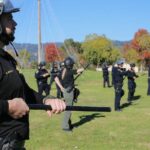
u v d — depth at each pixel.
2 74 3.29
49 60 72.12
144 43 79.69
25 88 3.63
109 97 25.19
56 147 10.71
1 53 3.40
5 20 3.45
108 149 10.49
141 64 80.25
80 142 11.28
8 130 3.28
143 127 13.64
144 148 10.59
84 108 3.43
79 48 79.75
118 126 13.83
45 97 3.66
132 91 22.25
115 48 83.88
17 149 3.35
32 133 12.48
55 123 14.34
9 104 3.10
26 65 55.72
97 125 14.02
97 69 71.12
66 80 12.57
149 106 19.98
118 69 17.80
